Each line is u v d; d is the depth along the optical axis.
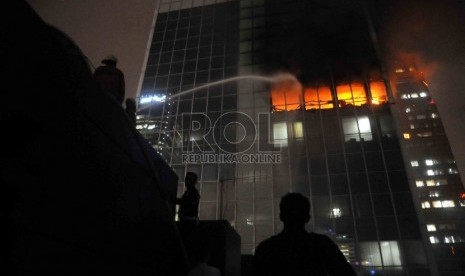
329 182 31.44
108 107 3.87
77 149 3.11
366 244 27.86
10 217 2.03
